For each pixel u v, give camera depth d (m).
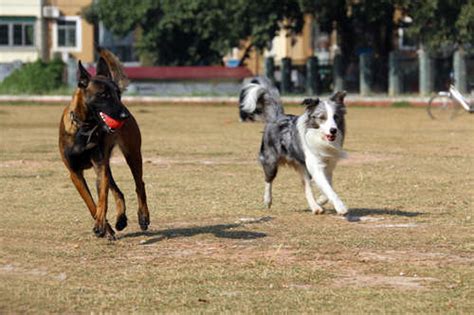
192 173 20.48
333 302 9.30
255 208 15.42
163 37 64.12
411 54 62.19
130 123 12.90
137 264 11.08
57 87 59.03
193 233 13.06
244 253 11.67
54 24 74.38
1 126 35.75
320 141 13.86
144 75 58.62
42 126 35.84
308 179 14.72
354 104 50.53
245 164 22.42
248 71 59.75
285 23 61.22
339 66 56.06
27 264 11.10
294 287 9.95
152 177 19.72
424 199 16.45
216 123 37.84
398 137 30.67
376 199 16.48
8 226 13.64
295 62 63.44
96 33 75.06
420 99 49.78
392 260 11.24
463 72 51.06
